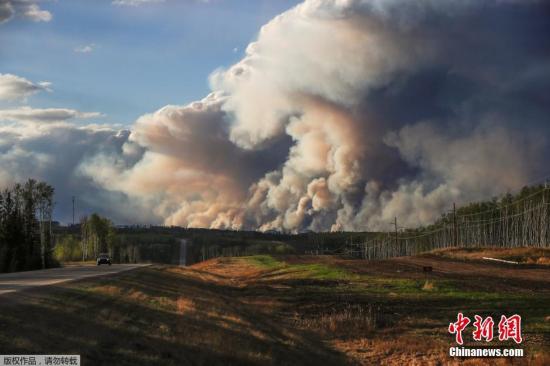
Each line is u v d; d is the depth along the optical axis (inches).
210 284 2006.6
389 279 1820.9
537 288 1489.9
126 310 851.4
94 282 1243.2
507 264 2696.9
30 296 821.2
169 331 718.5
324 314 1144.2
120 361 520.4
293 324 1033.5
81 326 641.6
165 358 565.9
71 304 798.5
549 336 842.2
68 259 5644.7
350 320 1019.9
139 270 2101.4
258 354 665.6
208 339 692.1
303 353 759.7
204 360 593.3
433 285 1525.6
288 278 2106.3
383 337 896.3
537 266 2532.0
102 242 6195.9
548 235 4478.3
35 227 3339.1
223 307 1107.3
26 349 492.4
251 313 1111.6
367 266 2615.7
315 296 1437.0
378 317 1063.0
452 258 3297.2
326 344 861.8
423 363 736.3
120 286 1235.2
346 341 884.6
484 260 2999.5
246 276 2679.6
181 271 2684.5
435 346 819.4
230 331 796.6
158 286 1446.9
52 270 2198.6
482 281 1699.1
